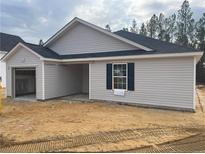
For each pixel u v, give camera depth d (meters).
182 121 8.20
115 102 12.50
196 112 10.07
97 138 6.05
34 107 11.35
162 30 43.00
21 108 11.07
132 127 7.24
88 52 14.81
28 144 5.57
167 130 6.88
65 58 14.41
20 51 14.44
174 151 5.08
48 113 9.71
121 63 12.23
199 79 31.88
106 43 13.99
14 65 14.78
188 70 10.12
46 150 5.15
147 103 11.36
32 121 8.11
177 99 10.45
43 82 13.52
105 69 12.87
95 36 14.47
